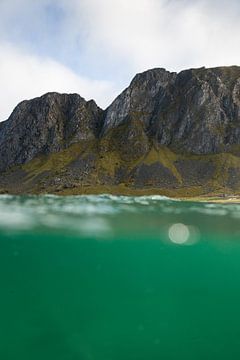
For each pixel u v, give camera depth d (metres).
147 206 55.62
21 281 23.41
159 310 20.36
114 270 27.23
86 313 19.45
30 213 41.62
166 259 31.84
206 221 43.44
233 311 20.72
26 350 15.88
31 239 34.28
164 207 55.69
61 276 24.80
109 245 35.31
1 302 20.22
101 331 17.72
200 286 25.25
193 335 17.66
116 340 16.86
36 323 18.14
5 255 28.48
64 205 51.91
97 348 16.27
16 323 18.03
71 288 22.73
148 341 16.88
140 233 37.69
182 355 15.85
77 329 17.75
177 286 24.88
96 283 24.06
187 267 30.34
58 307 19.95
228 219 45.09
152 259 31.41
